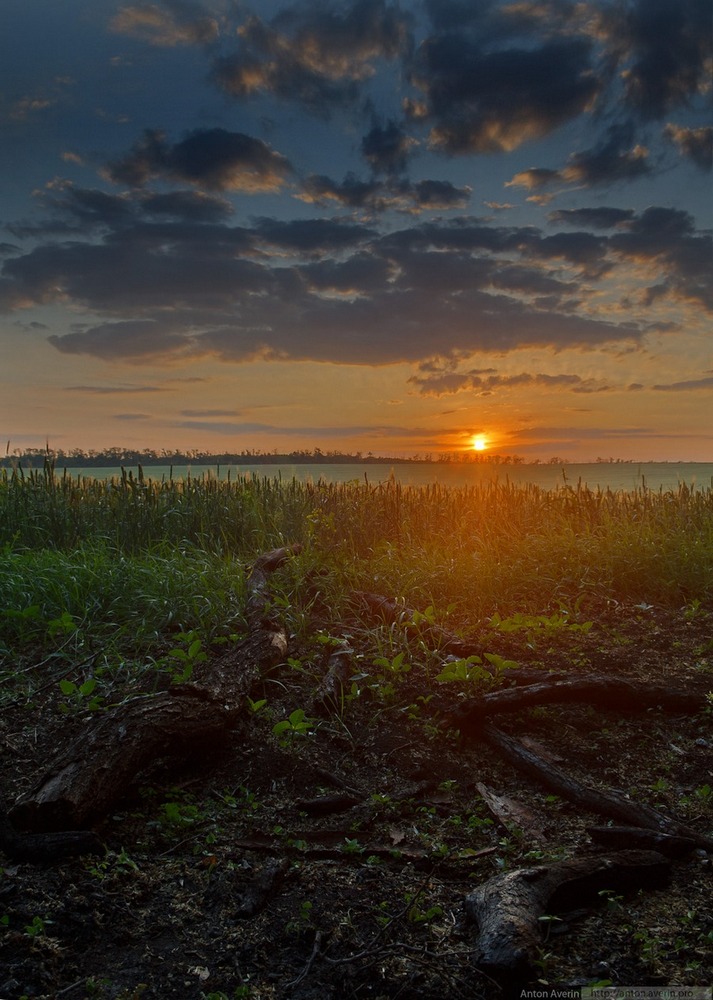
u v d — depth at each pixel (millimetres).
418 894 3354
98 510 10297
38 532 9672
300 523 10031
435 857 3691
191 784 4332
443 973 2910
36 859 3561
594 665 5832
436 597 7453
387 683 5383
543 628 6543
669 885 3498
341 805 4133
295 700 5207
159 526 10031
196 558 8797
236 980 2922
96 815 3850
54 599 6816
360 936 3135
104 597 6902
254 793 4266
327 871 3570
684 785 4523
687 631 6785
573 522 10711
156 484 10922
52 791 3742
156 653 5887
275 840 3820
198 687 4645
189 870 3564
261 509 10656
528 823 4031
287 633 6152
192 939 3143
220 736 4594
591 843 3854
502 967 2840
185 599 6738
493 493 11227
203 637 6129
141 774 4316
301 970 2965
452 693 5301
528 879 3264
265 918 3244
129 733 4109
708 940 3123
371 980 2895
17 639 6207
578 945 3070
